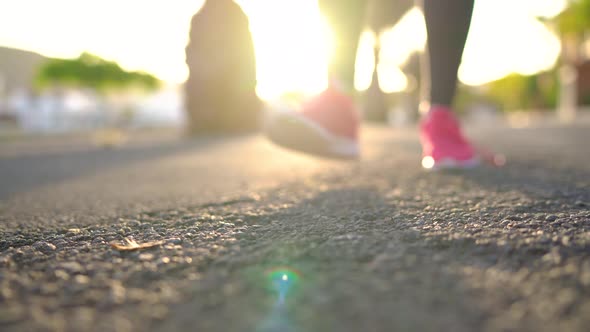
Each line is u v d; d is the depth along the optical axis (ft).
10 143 11.86
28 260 2.23
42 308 1.65
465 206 2.86
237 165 4.80
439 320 1.46
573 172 3.73
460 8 3.49
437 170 3.92
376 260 2.02
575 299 1.57
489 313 1.50
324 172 4.13
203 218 2.84
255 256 2.15
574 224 2.48
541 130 10.21
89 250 2.38
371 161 4.70
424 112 4.01
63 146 9.78
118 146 8.87
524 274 1.80
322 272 1.90
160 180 4.08
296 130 3.69
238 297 1.69
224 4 10.86
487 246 2.15
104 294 1.76
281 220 2.76
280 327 1.46
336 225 2.66
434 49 3.65
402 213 2.79
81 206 3.23
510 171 3.82
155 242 2.48
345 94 3.69
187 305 1.65
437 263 1.96
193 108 11.24
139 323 1.52
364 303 1.60
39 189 3.88
